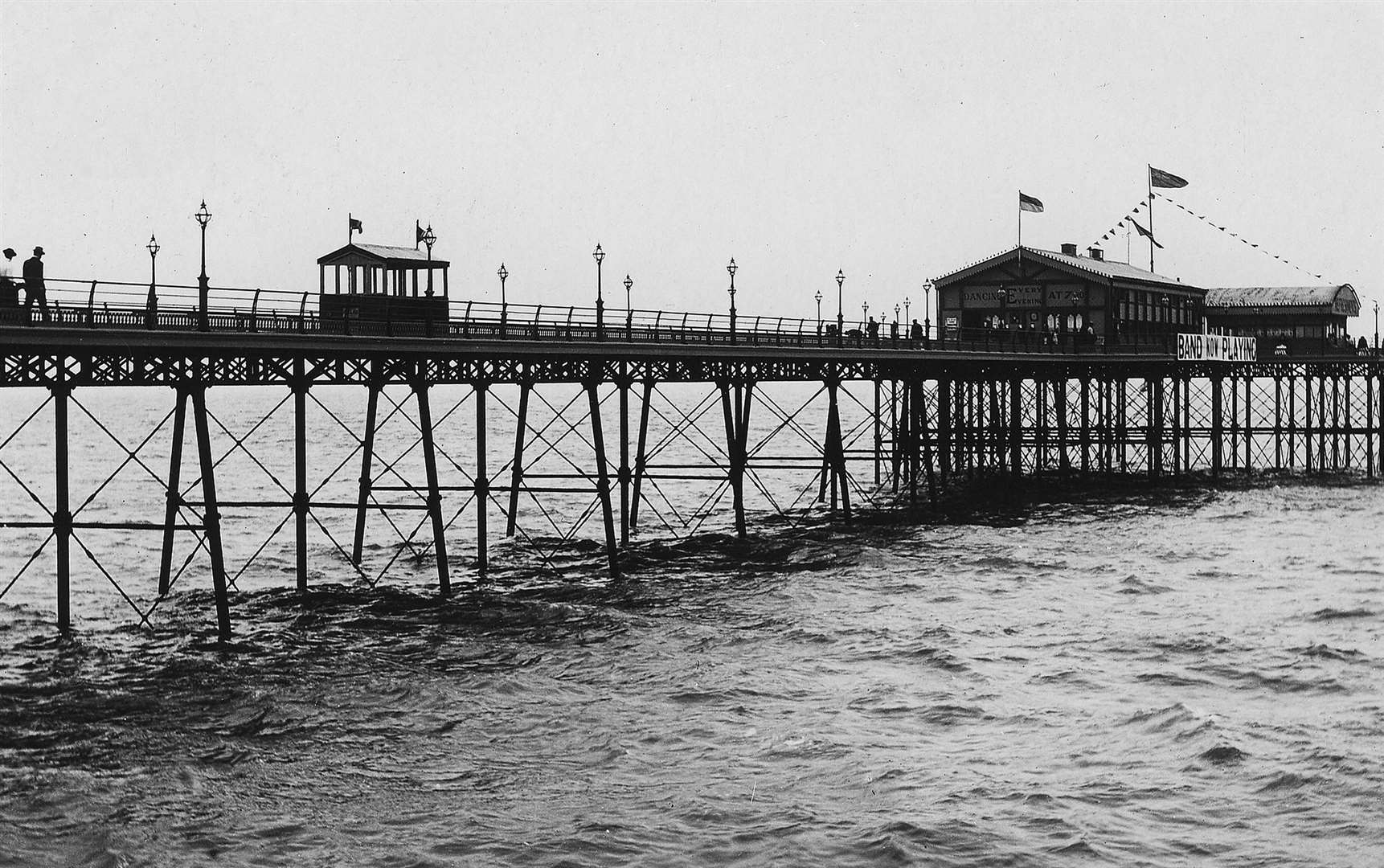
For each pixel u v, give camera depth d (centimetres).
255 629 4112
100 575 5147
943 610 4494
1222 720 3216
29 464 11638
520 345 4450
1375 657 3812
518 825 2633
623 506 5362
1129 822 2653
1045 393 8981
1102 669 3725
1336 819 2650
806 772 2911
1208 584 4972
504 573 5150
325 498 8375
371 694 3434
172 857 2478
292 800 2744
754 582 4978
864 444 13288
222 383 3856
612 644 3966
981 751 3044
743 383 5769
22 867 2422
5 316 3266
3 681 3509
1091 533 6266
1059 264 8012
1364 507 7219
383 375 4247
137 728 3150
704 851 2525
